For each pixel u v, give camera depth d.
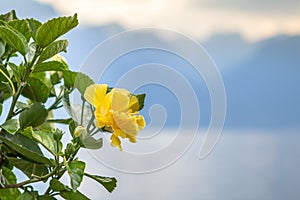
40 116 1.68
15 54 1.82
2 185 1.62
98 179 1.63
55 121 1.81
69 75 1.74
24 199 1.61
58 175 1.62
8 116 1.68
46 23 1.61
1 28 1.62
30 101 1.84
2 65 1.69
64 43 1.64
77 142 1.60
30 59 1.68
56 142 1.64
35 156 1.60
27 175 1.66
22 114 1.67
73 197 1.63
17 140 1.62
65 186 1.62
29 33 1.74
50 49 1.63
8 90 1.76
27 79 1.72
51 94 1.82
